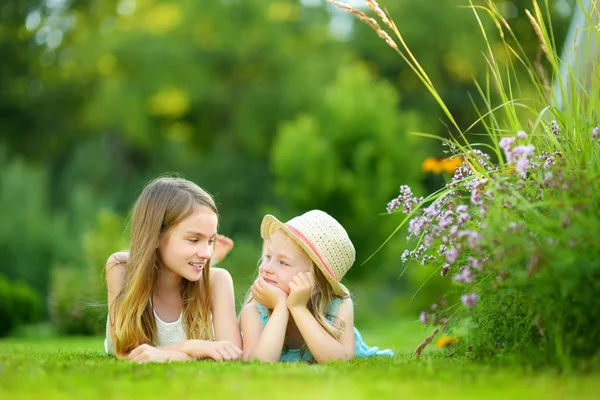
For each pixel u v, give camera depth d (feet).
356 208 50.67
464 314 9.76
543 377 7.91
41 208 61.31
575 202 8.52
